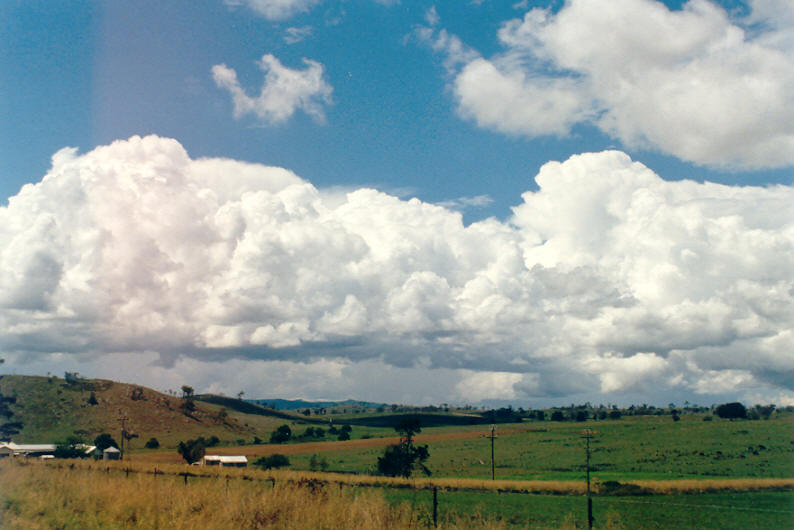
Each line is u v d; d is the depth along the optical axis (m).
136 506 21.23
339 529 18.11
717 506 45.22
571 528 28.67
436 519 20.97
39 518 19.84
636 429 185.38
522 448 158.12
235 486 23.98
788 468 108.19
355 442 192.00
